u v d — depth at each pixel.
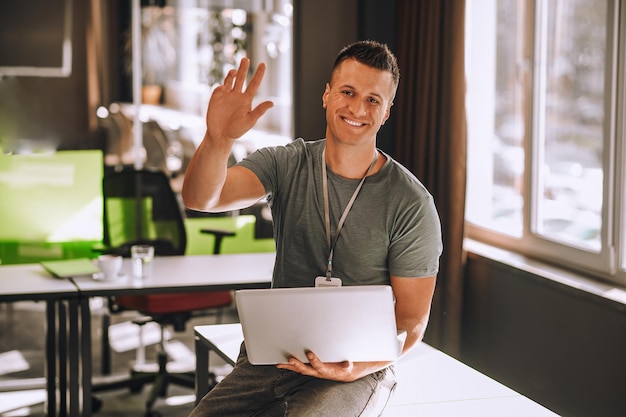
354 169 2.61
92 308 6.69
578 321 4.23
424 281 2.66
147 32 6.27
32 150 6.17
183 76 6.34
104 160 6.27
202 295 4.95
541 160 4.85
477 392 3.11
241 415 2.75
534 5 4.78
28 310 6.75
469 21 5.09
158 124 6.34
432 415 2.89
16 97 6.14
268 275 4.55
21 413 4.82
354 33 6.24
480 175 5.49
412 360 3.44
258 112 2.32
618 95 4.19
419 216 2.60
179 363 5.72
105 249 5.00
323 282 2.58
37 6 6.11
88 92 6.23
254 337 2.45
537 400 4.57
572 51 4.55
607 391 4.06
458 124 5.01
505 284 4.79
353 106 2.48
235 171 2.62
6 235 6.00
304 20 6.20
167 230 5.38
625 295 4.03
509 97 5.22
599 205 4.38
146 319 4.92
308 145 2.72
